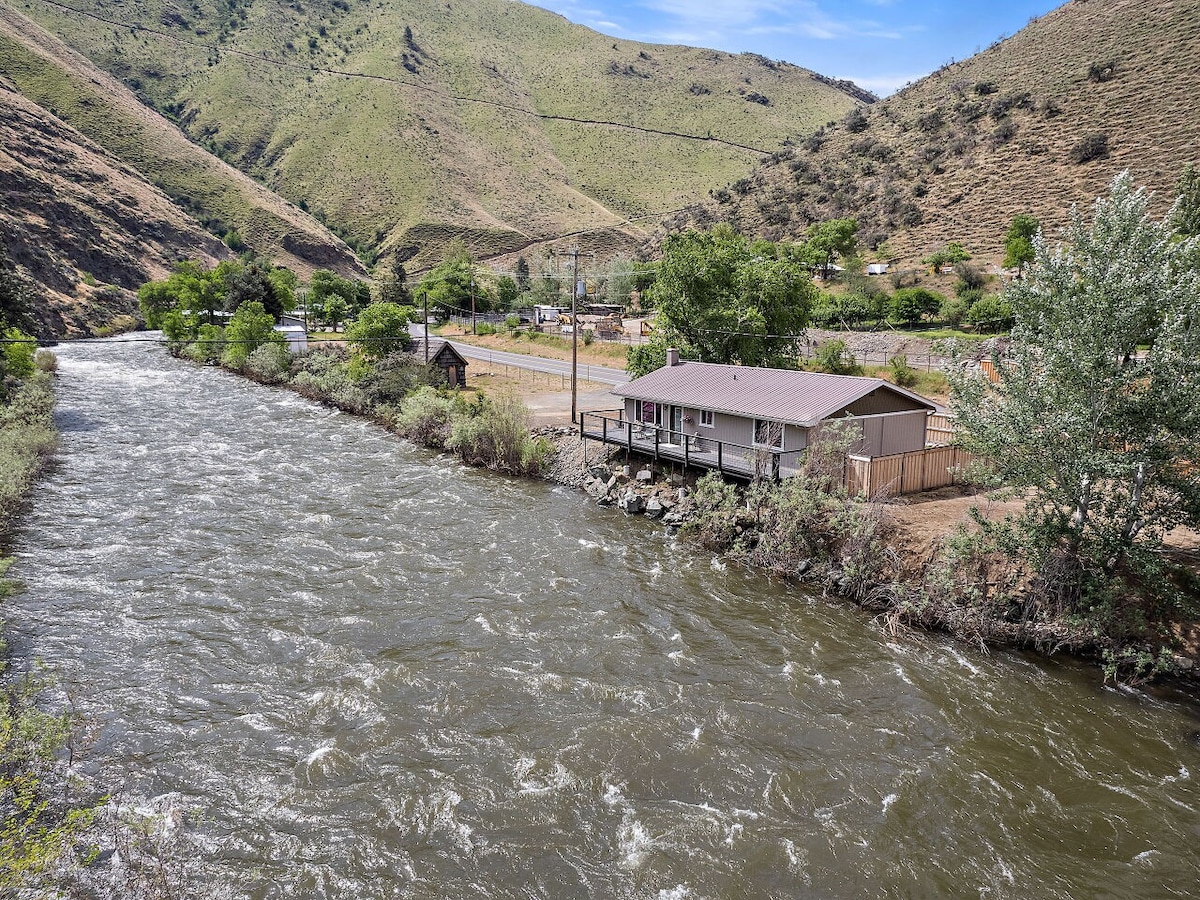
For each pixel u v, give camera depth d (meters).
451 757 13.65
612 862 11.22
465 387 54.06
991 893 10.70
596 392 51.75
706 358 41.28
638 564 23.27
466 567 22.89
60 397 54.47
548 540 25.36
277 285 101.31
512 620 19.28
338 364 60.47
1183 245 16.72
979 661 17.22
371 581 21.70
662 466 30.33
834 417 25.09
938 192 98.62
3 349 44.22
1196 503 16.22
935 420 31.06
